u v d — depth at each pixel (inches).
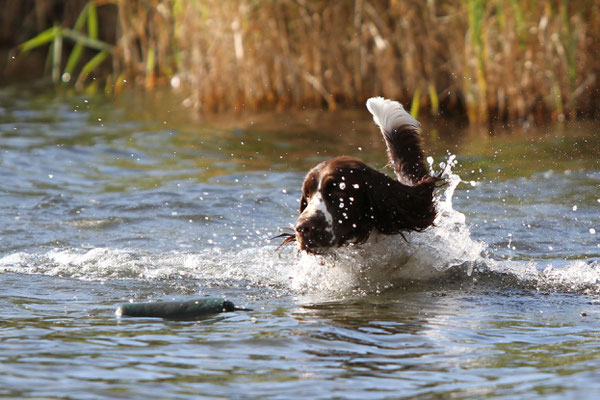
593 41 1371.8
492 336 462.6
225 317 509.0
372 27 1478.8
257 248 745.6
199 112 1487.5
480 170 1022.4
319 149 1177.4
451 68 1435.8
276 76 1512.1
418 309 538.0
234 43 1481.3
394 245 655.1
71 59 1784.0
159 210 877.2
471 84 1369.3
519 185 946.1
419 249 661.3
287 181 997.8
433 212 673.0
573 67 1341.0
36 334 461.4
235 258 709.3
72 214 860.6
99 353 423.5
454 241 684.1
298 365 403.9
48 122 1391.5
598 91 1376.7
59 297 568.4
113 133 1304.1
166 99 1619.1
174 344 440.8
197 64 1497.3
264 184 985.5
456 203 880.9
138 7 1708.9
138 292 590.2
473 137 1237.7
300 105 1530.5
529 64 1359.5
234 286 615.8
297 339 449.7
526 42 1358.3
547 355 421.4
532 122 1352.1
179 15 1550.2
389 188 650.8
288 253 729.0
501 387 368.2
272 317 509.4
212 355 420.5
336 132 1299.2
